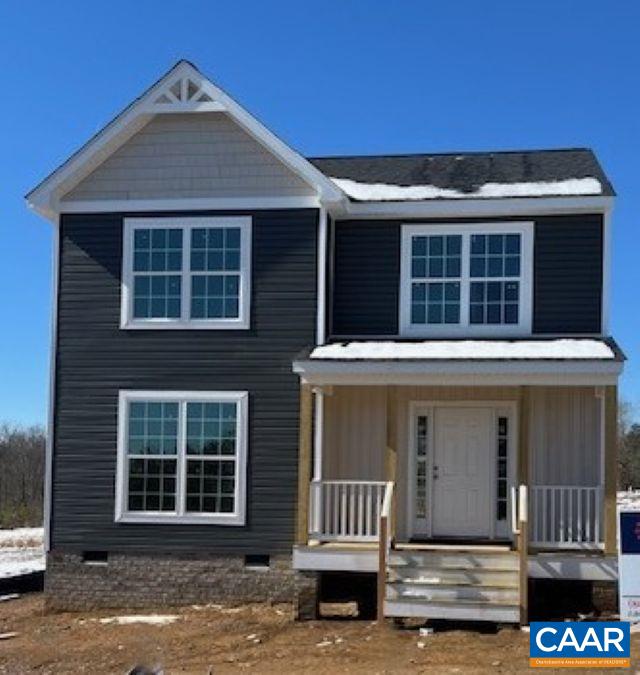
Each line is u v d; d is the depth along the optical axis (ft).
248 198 57.47
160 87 57.16
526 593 46.75
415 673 38.34
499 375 50.26
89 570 57.36
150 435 57.52
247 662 42.16
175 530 56.75
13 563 83.35
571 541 51.08
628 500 140.77
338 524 56.39
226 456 56.65
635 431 187.21
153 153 58.75
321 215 56.59
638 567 42.70
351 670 39.47
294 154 55.93
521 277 56.24
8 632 52.21
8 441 192.85
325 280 56.49
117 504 57.31
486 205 55.98
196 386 57.21
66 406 58.44
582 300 55.57
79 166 58.08
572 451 55.21
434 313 57.11
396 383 51.57
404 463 57.06
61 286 59.00
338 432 57.67
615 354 50.06
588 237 55.72
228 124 58.08
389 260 57.82
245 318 56.90
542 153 66.23
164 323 57.72
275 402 56.34
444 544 53.88
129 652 45.42
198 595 56.13
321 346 54.80
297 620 50.78
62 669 43.04
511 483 56.29
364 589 55.42
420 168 64.90
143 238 58.54
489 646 43.04
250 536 55.93
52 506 58.08
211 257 57.72
